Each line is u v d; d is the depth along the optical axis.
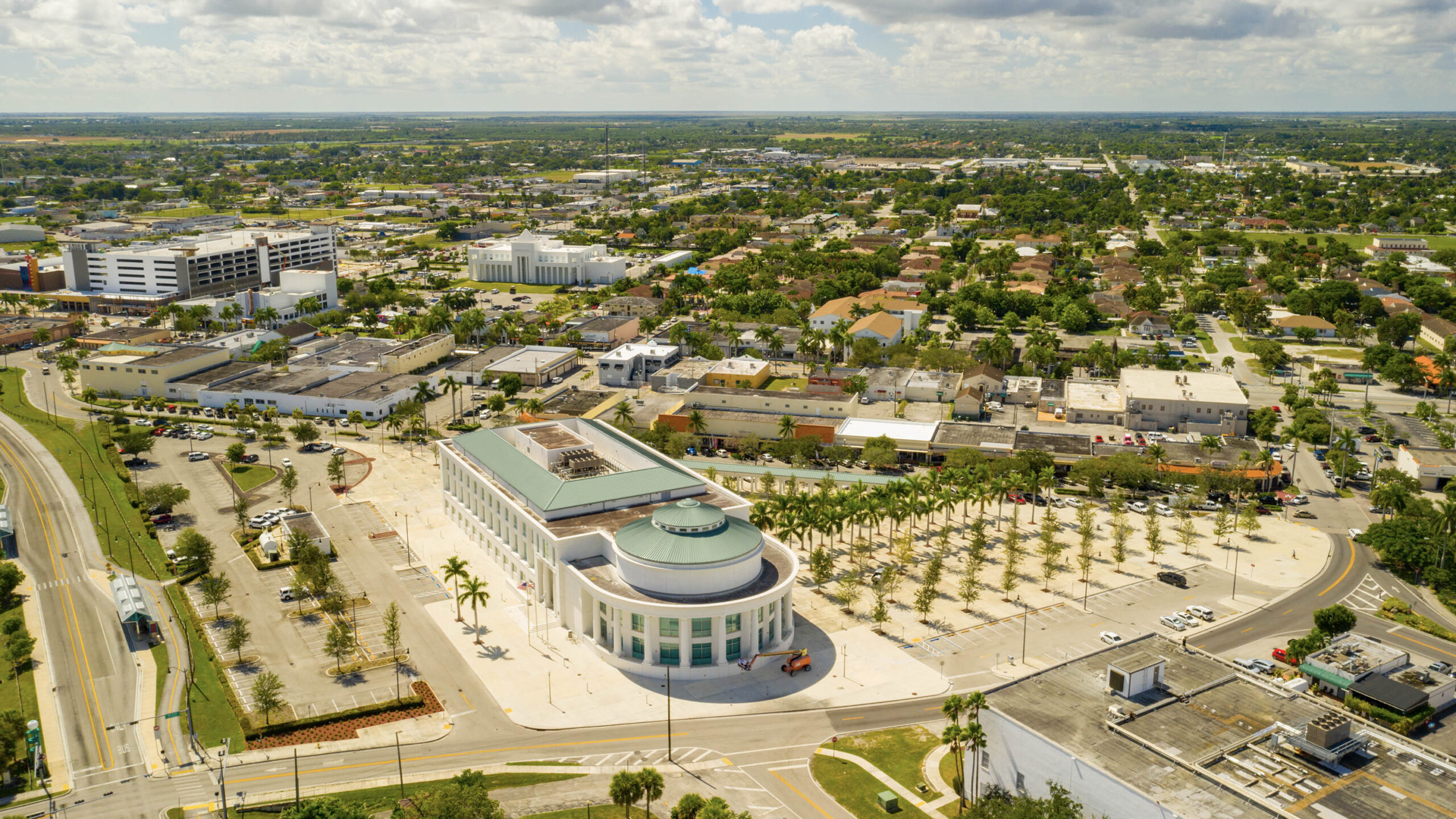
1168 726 134.75
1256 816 116.19
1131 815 121.06
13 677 179.12
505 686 176.38
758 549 188.75
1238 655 185.75
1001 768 140.25
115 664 183.62
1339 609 187.62
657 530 186.75
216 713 168.25
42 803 145.12
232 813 142.00
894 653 187.25
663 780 147.88
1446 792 121.12
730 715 167.50
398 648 189.25
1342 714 131.25
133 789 148.38
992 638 193.25
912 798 145.25
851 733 162.25
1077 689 144.75
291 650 188.88
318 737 161.12
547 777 150.62
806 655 180.88
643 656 182.50
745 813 128.25
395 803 143.25
